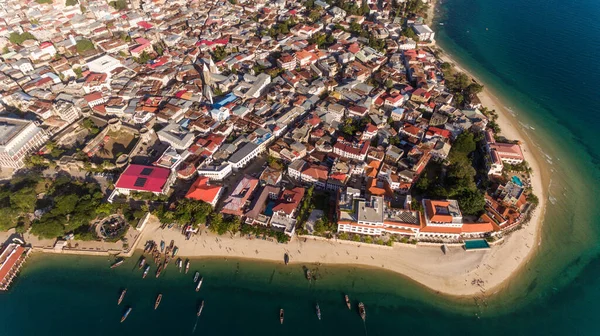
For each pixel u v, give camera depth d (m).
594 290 160.75
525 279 162.88
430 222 166.50
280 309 151.62
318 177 187.75
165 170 192.12
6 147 194.88
